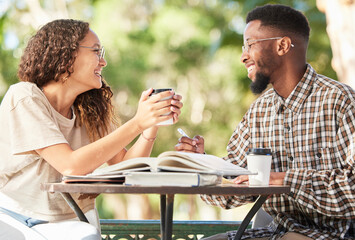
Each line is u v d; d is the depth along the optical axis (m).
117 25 11.09
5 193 2.56
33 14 11.98
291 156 2.81
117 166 2.17
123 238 3.30
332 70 10.46
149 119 2.37
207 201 2.95
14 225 2.48
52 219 2.57
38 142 2.44
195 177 2.02
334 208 2.54
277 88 2.91
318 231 2.62
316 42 10.38
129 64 11.09
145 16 11.34
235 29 11.29
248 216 2.34
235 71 11.35
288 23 2.90
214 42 11.16
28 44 2.80
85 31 2.75
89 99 2.89
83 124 2.89
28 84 2.64
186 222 3.34
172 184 2.04
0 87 11.80
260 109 2.97
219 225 3.34
